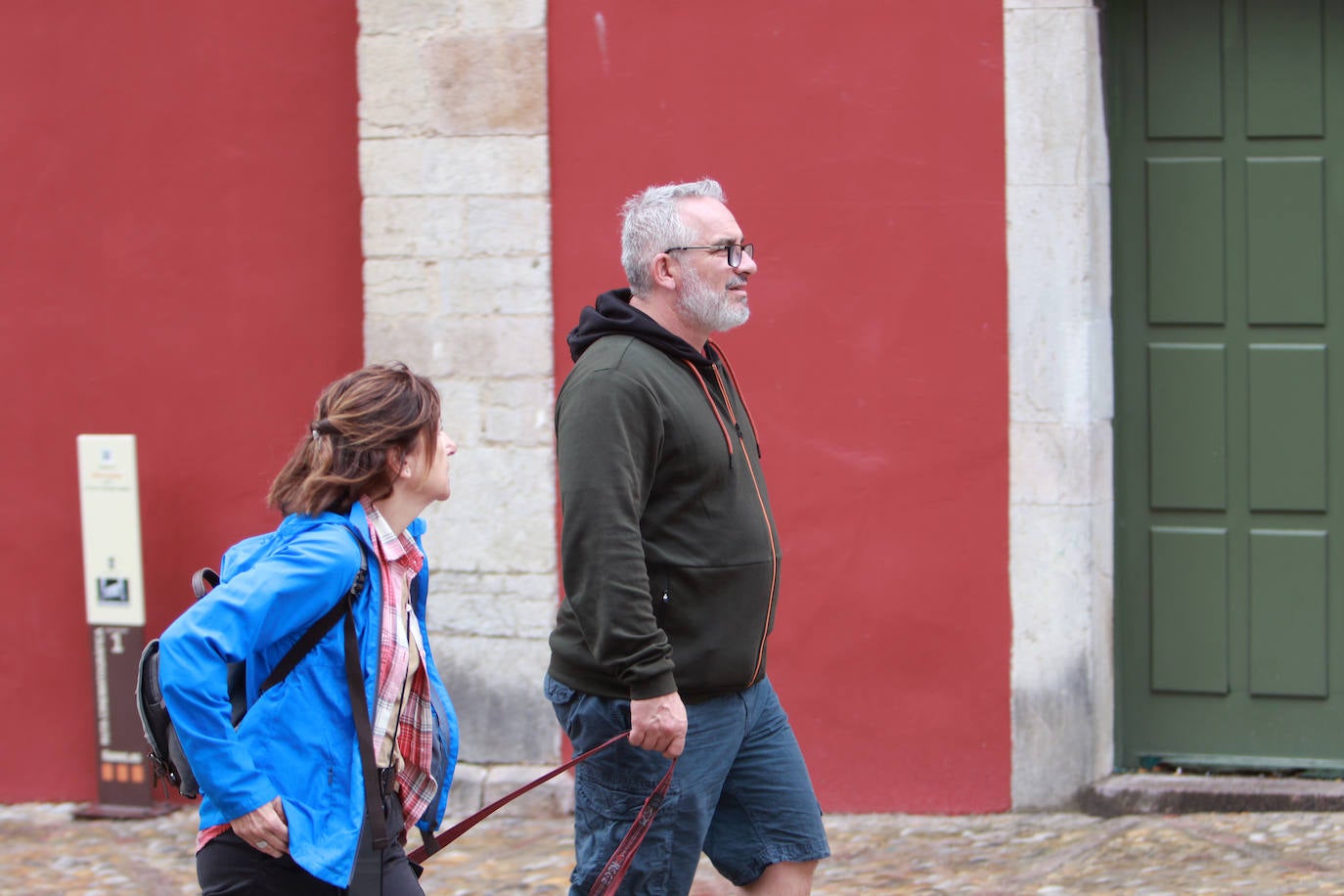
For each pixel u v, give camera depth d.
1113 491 8.62
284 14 9.12
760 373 8.62
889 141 8.42
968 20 8.30
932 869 7.81
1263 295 8.47
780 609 8.70
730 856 5.70
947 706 8.59
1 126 9.39
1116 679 8.75
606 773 5.29
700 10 8.55
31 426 9.50
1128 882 7.43
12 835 9.02
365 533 4.59
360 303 9.18
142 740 9.20
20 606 9.58
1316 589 8.52
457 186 8.80
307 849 4.35
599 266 8.74
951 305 8.42
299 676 4.46
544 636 8.94
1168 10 8.44
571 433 5.06
